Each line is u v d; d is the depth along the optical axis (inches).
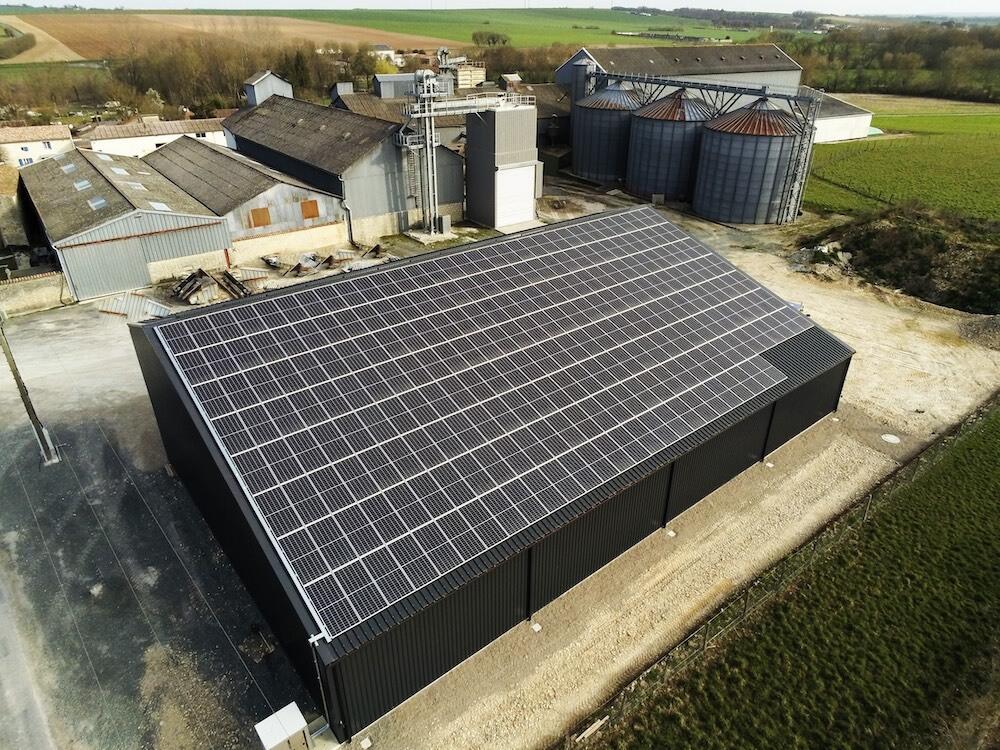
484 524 727.1
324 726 685.9
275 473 716.0
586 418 885.2
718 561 909.8
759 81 3971.5
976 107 4638.3
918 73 5295.3
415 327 940.0
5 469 1060.5
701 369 1030.4
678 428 919.0
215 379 795.4
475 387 875.4
